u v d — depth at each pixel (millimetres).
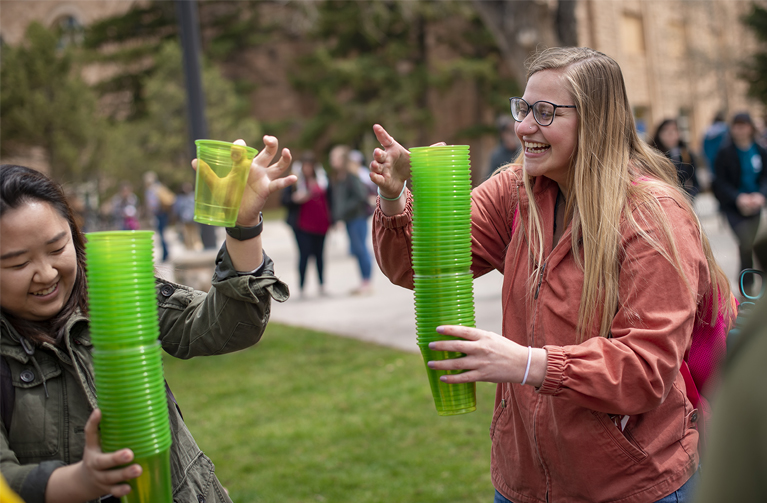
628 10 24406
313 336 6770
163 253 16672
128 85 29000
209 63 27672
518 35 11641
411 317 7379
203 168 1495
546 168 1828
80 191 21188
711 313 1858
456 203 1631
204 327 1682
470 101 30500
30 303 1463
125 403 1289
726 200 6512
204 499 1674
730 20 25656
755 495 845
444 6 27078
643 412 1646
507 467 1931
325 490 3576
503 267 2080
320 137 28984
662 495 1738
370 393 5000
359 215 8859
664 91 25750
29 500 1282
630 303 1662
